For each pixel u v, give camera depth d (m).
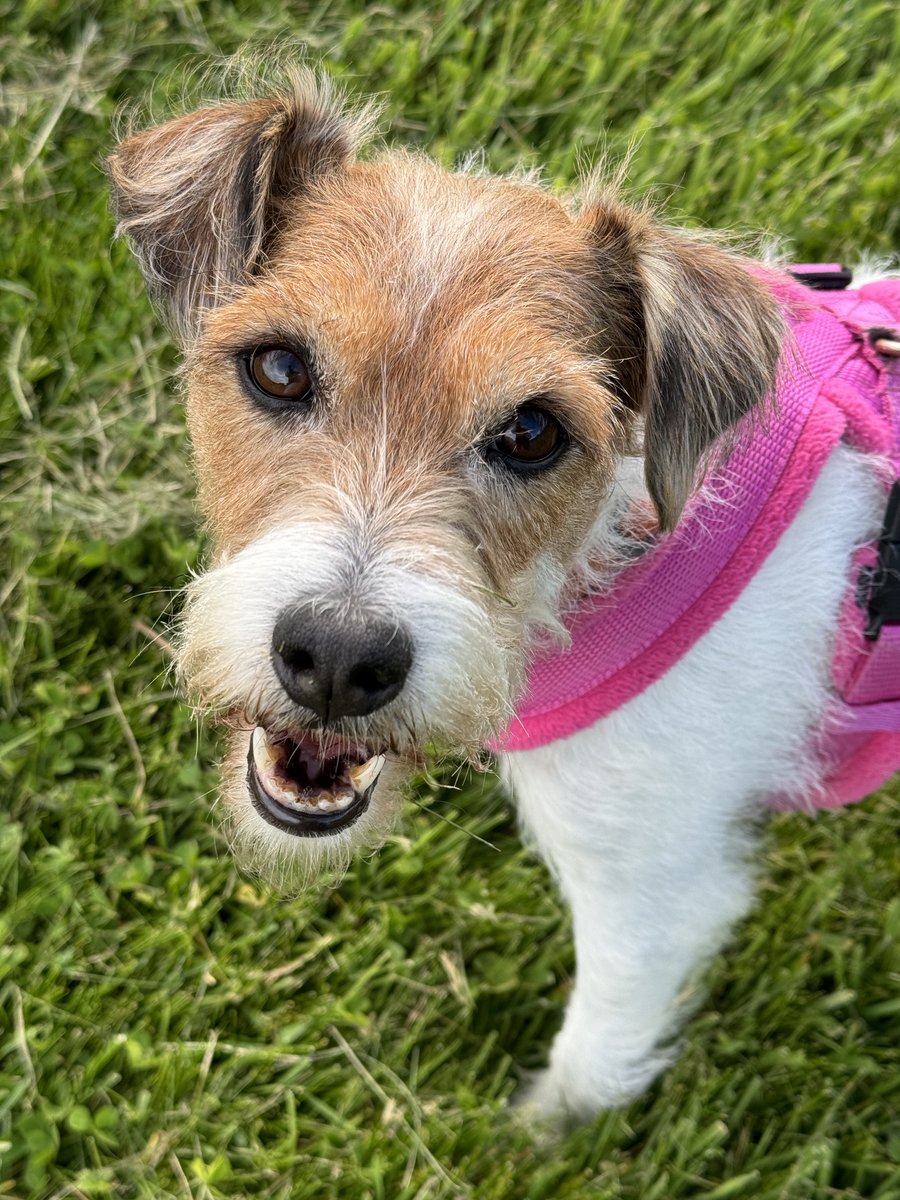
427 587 0.44
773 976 0.60
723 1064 0.59
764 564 0.48
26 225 0.70
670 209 0.69
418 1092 0.57
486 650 0.45
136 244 0.50
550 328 0.46
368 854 0.56
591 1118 0.58
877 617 0.48
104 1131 0.55
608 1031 0.55
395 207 0.47
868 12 0.84
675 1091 0.57
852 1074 0.58
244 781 0.48
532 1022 0.60
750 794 0.52
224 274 0.48
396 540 0.44
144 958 0.58
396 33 0.80
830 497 0.49
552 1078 0.58
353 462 0.45
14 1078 0.55
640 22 0.83
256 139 0.48
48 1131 0.54
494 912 0.60
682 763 0.49
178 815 0.61
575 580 0.48
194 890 0.59
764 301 0.48
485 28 0.80
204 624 0.46
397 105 0.77
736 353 0.47
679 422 0.47
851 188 0.77
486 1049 0.58
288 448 0.46
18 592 0.63
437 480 0.45
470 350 0.45
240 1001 0.58
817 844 0.63
